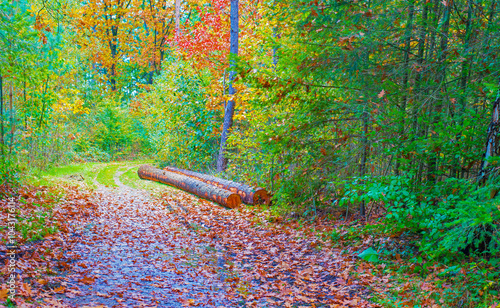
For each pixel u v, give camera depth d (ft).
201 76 57.06
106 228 23.84
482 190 11.65
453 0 16.44
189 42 52.49
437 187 15.74
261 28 33.73
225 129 45.62
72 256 16.99
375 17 17.16
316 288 15.26
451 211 12.10
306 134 22.97
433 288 13.15
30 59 35.63
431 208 15.28
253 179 35.73
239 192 33.19
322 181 25.30
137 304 12.71
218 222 27.73
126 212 30.01
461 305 11.73
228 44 52.11
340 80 19.70
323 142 23.66
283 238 22.82
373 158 21.02
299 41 19.90
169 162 61.41
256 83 20.25
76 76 74.28
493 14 16.87
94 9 108.68
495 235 12.43
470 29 16.96
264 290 15.33
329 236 21.48
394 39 18.60
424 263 15.38
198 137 53.52
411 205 15.35
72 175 46.73
